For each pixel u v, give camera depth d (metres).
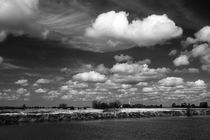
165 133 86.56
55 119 127.19
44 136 77.00
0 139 71.25
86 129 94.62
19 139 71.75
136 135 81.69
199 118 163.25
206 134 84.75
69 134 81.44
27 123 111.19
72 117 136.25
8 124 106.25
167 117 172.88
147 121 134.00
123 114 165.50
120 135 81.25
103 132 87.19
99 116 150.12
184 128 101.62
